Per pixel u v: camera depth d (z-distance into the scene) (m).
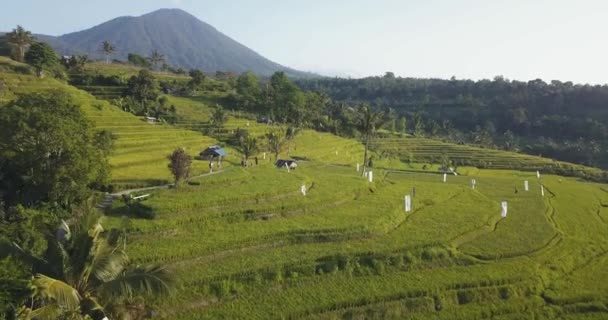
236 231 39.78
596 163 148.88
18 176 49.56
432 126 194.62
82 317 19.44
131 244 35.34
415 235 43.88
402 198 57.69
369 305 31.95
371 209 50.56
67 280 20.36
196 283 31.23
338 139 133.38
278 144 94.56
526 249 43.56
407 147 141.00
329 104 193.12
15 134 47.00
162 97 139.88
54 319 19.39
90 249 20.80
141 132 90.75
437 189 68.44
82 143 49.12
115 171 62.03
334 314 30.62
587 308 34.12
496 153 136.00
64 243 21.56
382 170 95.56
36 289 18.64
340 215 47.34
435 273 37.25
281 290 32.84
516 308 33.47
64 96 53.34
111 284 20.39
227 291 31.44
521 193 73.44
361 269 36.59
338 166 92.12
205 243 36.25
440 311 32.62
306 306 30.67
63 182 47.88
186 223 40.19
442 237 43.66
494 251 42.41
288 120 150.50
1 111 49.19
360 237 42.41
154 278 20.69
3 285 24.00
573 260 42.94
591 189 86.88
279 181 55.84
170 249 34.44
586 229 53.94
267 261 35.19
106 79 143.50
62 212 46.19
